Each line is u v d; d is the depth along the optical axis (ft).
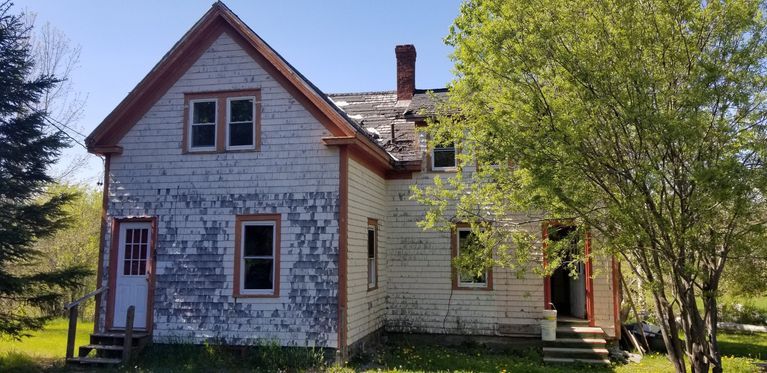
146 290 42.83
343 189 40.86
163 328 41.65
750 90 27.84
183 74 44.32
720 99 27.66
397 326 51.11
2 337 45.80
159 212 43.11
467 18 33.96
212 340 40.83
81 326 70.79
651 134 27.45
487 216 49.06
